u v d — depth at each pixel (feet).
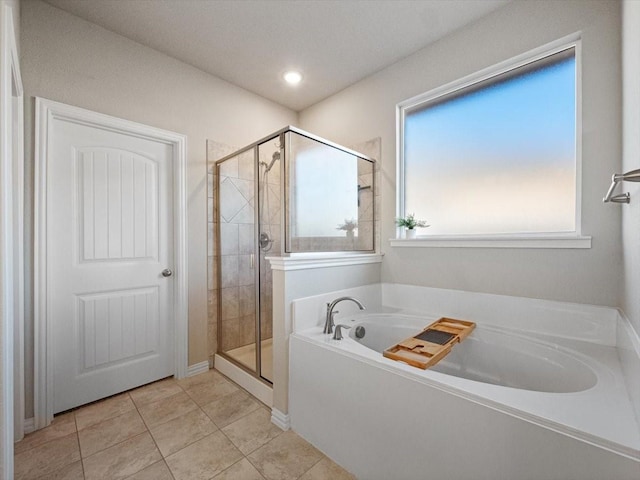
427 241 7.30
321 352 5.10
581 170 5.33
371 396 4.38
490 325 6.27
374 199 8.47
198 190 8.11
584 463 2.75
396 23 6.61
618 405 3.22
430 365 4.23
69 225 6.23
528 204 6.15
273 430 5.62
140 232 7.23
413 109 8.00
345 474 4.59
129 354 7.06
